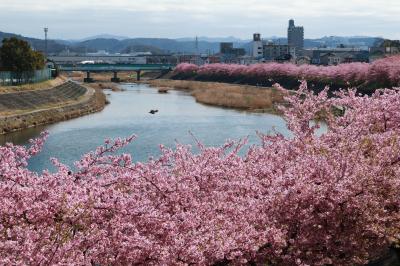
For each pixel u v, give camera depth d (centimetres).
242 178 1223
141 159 3894
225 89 10875
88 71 15888
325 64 19438
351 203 1035
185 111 7462
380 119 1555
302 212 1023
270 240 992
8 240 837
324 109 1733
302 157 1210
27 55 8238
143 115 7006
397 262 1340
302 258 1056
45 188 945
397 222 1082
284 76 12538
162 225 937
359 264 1107
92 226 873
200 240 918
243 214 1050
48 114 6359
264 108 7625
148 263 898
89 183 1021
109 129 5622
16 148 1146
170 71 19012
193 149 3853
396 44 18225
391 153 1127
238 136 4984
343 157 1116
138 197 1026
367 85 8850
